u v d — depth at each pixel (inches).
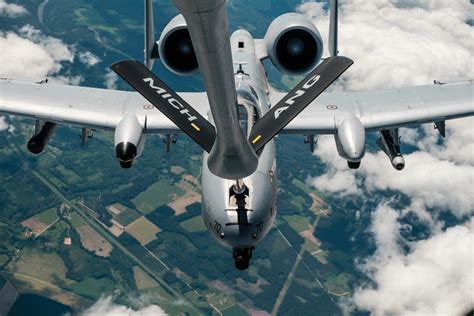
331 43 912.3
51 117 757.9
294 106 455.8
